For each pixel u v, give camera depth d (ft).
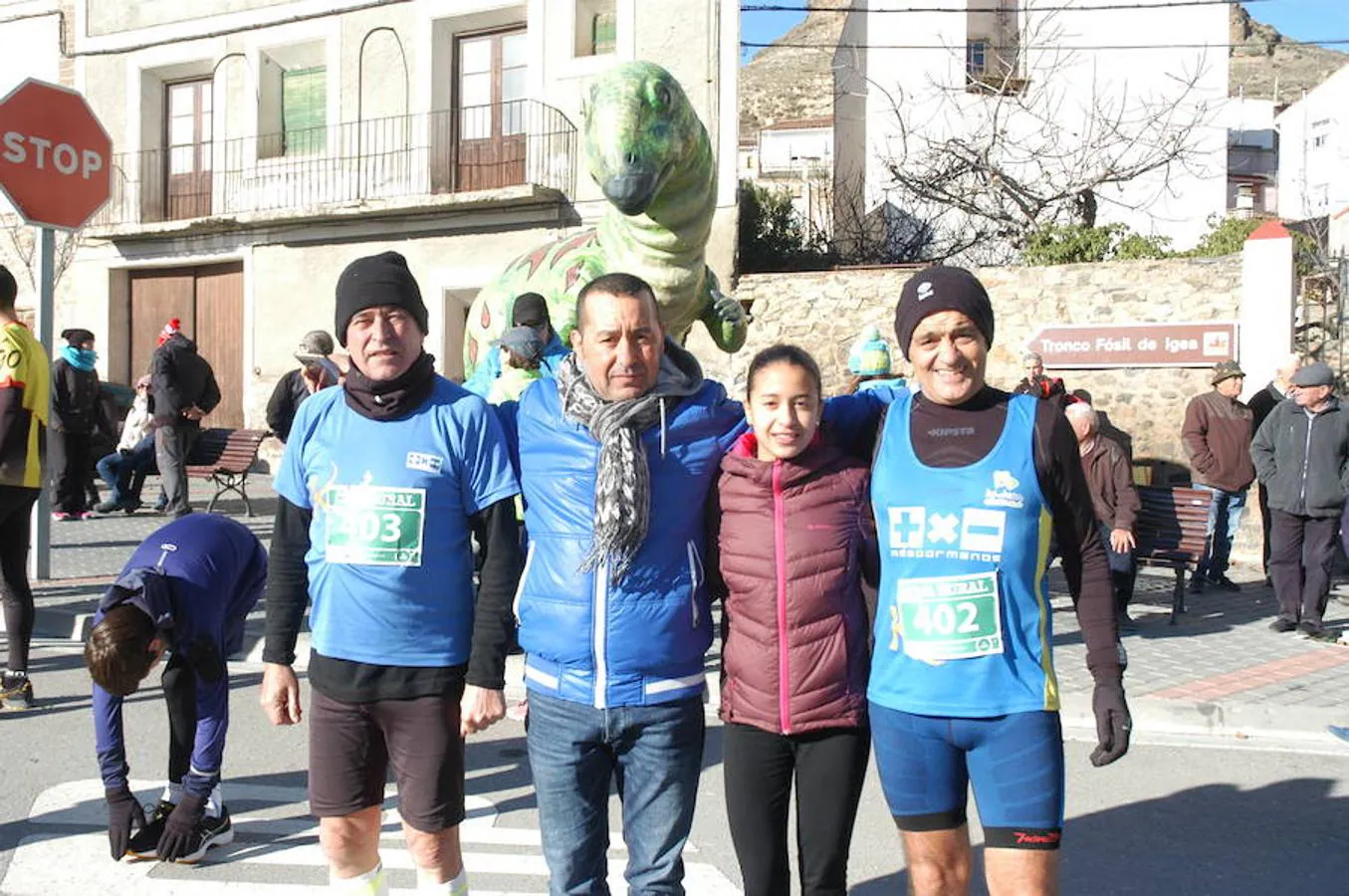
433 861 9.89
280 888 12.48
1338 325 38.96
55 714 18.95
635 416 9.24
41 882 12.53
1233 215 87.45
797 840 9.67
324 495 9.78
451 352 55.01
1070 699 20.31
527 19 53.21
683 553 9.43
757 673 9.43
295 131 58.29
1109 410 41.93
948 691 8.84
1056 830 8.80
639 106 16.84
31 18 62.23
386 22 54.95
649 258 18.72
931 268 9.30
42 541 28.60
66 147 27.63
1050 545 9.39
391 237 55.16
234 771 16.46
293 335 56.85
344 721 9.77
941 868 9.27
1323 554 25.95
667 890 9.46
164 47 59.41
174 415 39.04
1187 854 13.98
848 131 81.92
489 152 54.49
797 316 47.60
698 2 49.70
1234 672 22.52
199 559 12.87
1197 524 27.55
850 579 9.44
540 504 9.52
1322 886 13.07
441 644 9.71
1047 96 69.67
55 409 39.60
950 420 9.20
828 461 9.53
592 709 9.29
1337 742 18.95
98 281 61.05
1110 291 42.24
